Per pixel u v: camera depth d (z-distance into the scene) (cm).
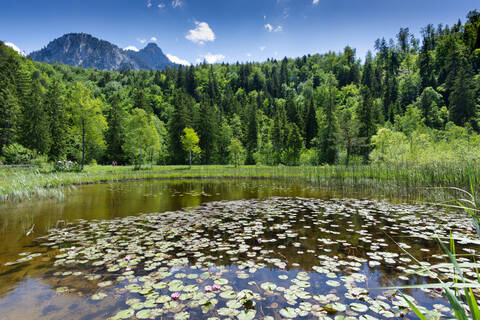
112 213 713
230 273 330
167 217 652
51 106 3600
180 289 288
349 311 243
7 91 3306
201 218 637
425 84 7088
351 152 3888
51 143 3194
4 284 306
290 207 777
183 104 5006
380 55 10388
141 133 3134
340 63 11350
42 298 275
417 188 1087
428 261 360
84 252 406
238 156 4956
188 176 2238
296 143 4444
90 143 2750
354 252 398
